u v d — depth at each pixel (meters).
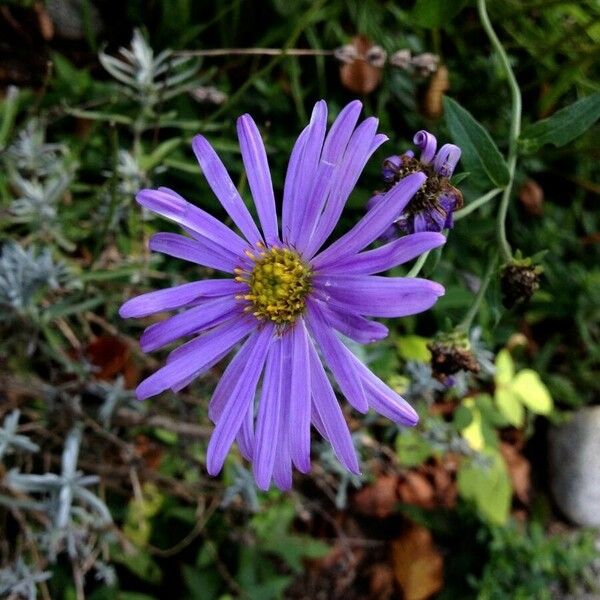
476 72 0.17
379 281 0.08
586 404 0.20
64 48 0.18
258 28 0.18
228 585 0.17
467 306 0.17
